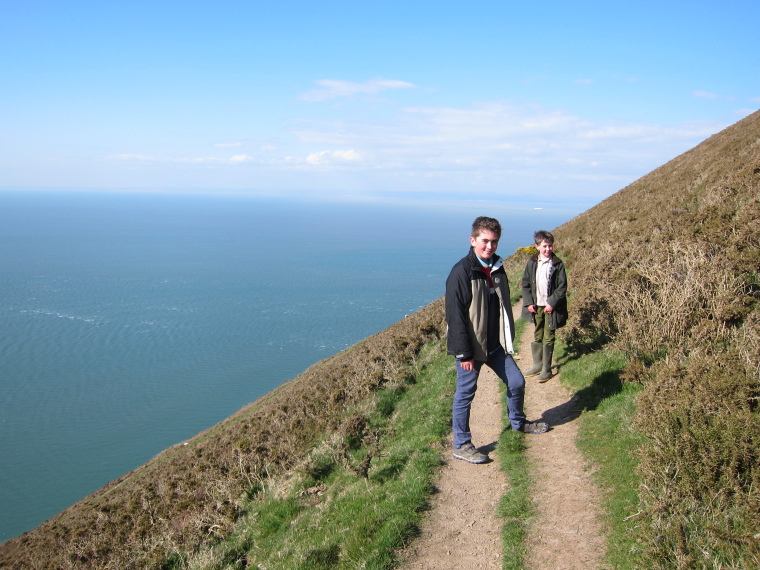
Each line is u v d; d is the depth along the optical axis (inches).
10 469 2763.3
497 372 241.8
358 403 436.8
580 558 153.2
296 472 311.9
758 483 141.0
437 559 171.3
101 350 5807.1
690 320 261.6
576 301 371.9
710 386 172.6
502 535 176.1
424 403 354.6
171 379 4761.3
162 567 296.4
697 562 132.0
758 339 202.7
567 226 1163.9
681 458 159.6
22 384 4616.1
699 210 463.2
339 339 6387.8
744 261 282.8
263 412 759.1
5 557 780.6
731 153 822.5
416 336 603.5
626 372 251.0
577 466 207.2
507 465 225.6
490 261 226.8
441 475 231.0
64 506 2276.1
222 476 420.5
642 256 360.5
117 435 3371.1
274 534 251.4
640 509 157.6
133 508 517.0
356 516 213.2
